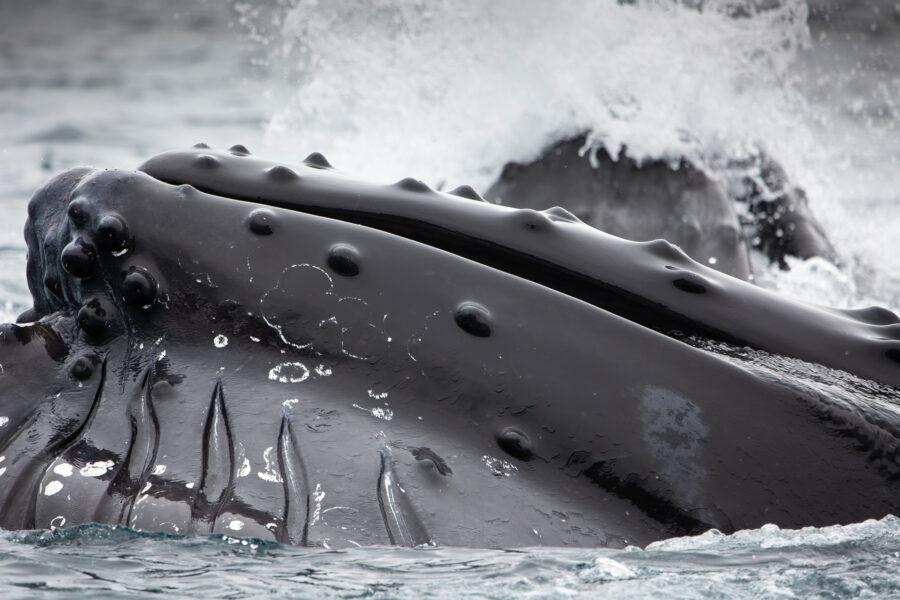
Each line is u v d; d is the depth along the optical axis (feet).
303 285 51.37
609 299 53.57
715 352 51.65
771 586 43.80
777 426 48.85
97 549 45.93
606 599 42.86
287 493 46.39
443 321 50.55
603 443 48.39
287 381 49.60
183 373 50.03
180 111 303.48
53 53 452.76
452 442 48.26
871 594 43.24
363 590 43.06
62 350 52.26
